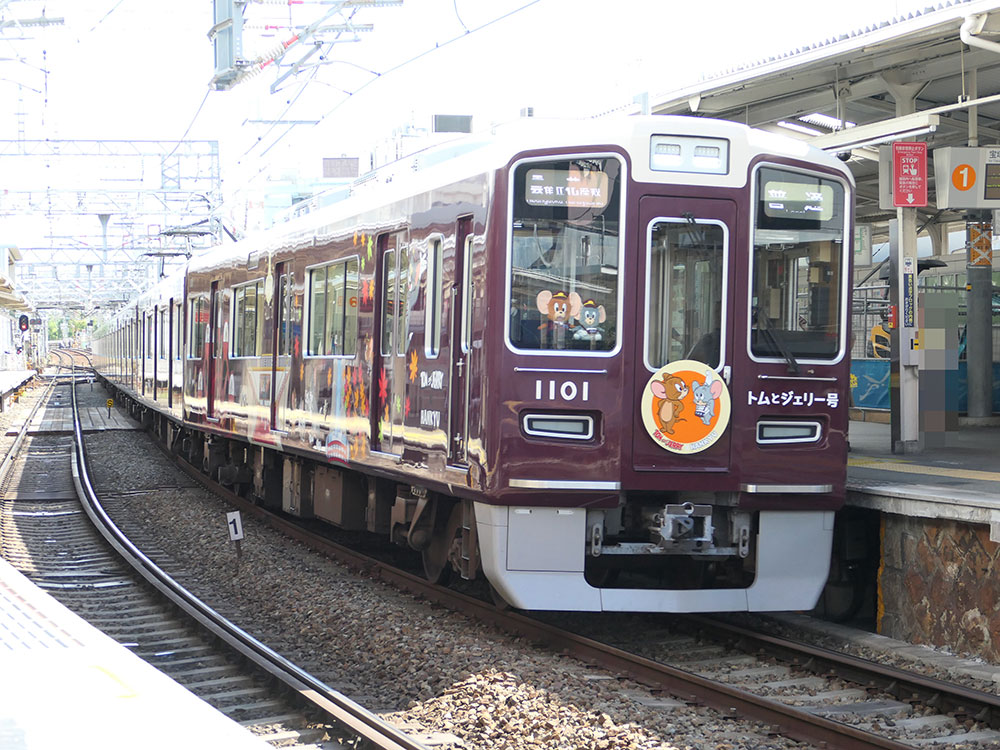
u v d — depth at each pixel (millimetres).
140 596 12539
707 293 9781
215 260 20328
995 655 9289
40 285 78812
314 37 16203
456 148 11438
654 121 9680
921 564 10195
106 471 25234
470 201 9938
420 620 10734
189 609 11125
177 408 24312
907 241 15672
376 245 12227
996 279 23312
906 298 15570
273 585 12844
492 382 9430
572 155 9508
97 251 54219
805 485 9984
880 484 11055
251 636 10148
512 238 9430
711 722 7809
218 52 15586
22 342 93500
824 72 15922
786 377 9930
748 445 9820
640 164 9609
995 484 11336
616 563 10953
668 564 11195
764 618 11281
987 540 9445
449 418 10266
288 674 8633
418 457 10984
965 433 19938
